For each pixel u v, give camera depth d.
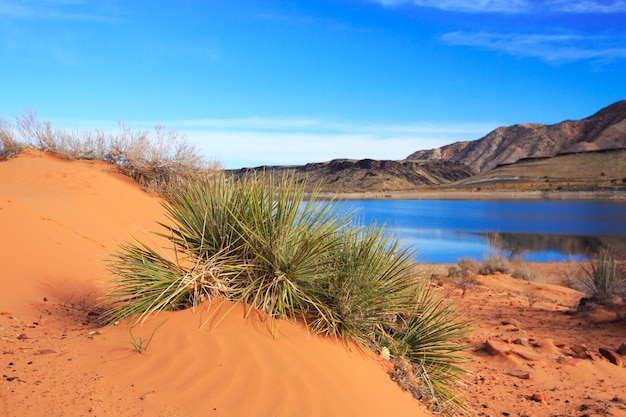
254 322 4.81
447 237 38.56
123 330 4.84
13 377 3.78
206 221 5.65
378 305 5.44
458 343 6.91
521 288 17.70
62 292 7.27
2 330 5.01
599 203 94.00
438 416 4.94
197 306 5.06
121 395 3.66
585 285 14.35
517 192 141.88
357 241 5.76
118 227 12.47
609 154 194.25
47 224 9.83
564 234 42.31
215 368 4.07
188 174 6.31
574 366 8.20
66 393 3.62
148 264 5.43
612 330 10.90
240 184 5.76
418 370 5.55
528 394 6.88
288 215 5.47
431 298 6.43
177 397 3.69
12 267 7.45
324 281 5.30
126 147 18.20
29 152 17.80
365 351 5.22
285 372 4.14
